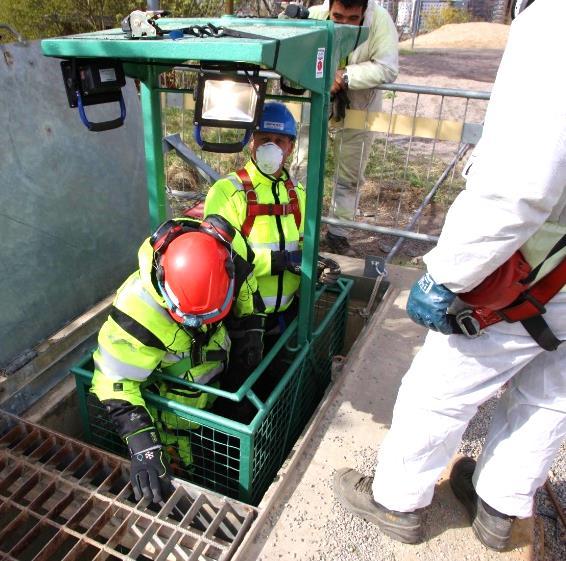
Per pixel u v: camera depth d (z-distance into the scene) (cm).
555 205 138
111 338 206
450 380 169
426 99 1014
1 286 255
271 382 290
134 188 336
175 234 203
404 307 345
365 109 409
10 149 255
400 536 202
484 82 1198
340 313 334
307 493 220
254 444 223
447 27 2106
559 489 255
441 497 223
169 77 589
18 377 257
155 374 229
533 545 212
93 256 310
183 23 230
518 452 184
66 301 293
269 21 224
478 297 147
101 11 728
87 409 256
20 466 225
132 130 328
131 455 213
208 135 610
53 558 234
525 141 120
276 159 250
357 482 215
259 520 204
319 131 225
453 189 618
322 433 249
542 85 117
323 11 407
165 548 191
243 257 236
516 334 158
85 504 210
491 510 198
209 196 255
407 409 182
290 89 236
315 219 241
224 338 242
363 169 436
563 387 172
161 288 195
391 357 299
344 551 199
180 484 214
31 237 269
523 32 123
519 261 145
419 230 531
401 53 1664
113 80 214
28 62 261
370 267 367
